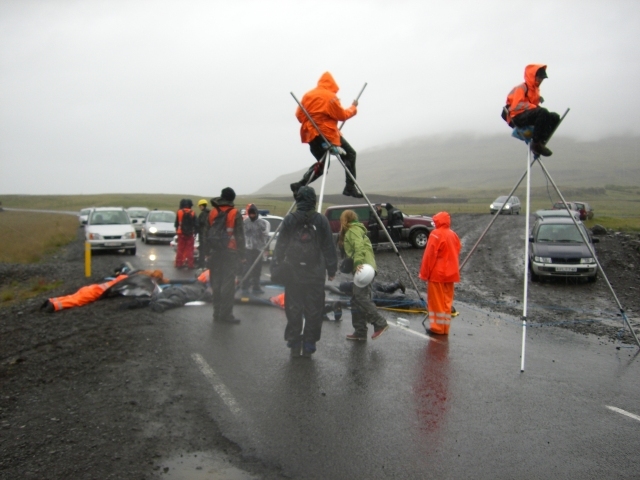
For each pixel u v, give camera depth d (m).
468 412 5.46
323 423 5.07
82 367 6.74
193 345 7.73
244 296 11.19
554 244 17.31
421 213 61.97
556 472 4.27
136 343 7.81
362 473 4.16
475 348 8.02
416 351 7.74
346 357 7.30
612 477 4.21
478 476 4.16
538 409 5.61
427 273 8.76
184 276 16.14
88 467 4.18
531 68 7.82
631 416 5.49
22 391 5.94
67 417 5.16
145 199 134.00
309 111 7.96
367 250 7.96
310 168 8.49
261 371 6.59
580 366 7.30
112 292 11.37
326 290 11.96
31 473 4.08
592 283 16.61
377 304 11.05
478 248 25.53
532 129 7.84
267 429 4.91
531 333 9.37
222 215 9.17
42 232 38.12
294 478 4.07
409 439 4.78
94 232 23.98
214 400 5.60
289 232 7.05
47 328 9.14
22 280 17.77
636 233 31.20
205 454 4.43
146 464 4.24
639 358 7.84
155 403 5.50
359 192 8.70
